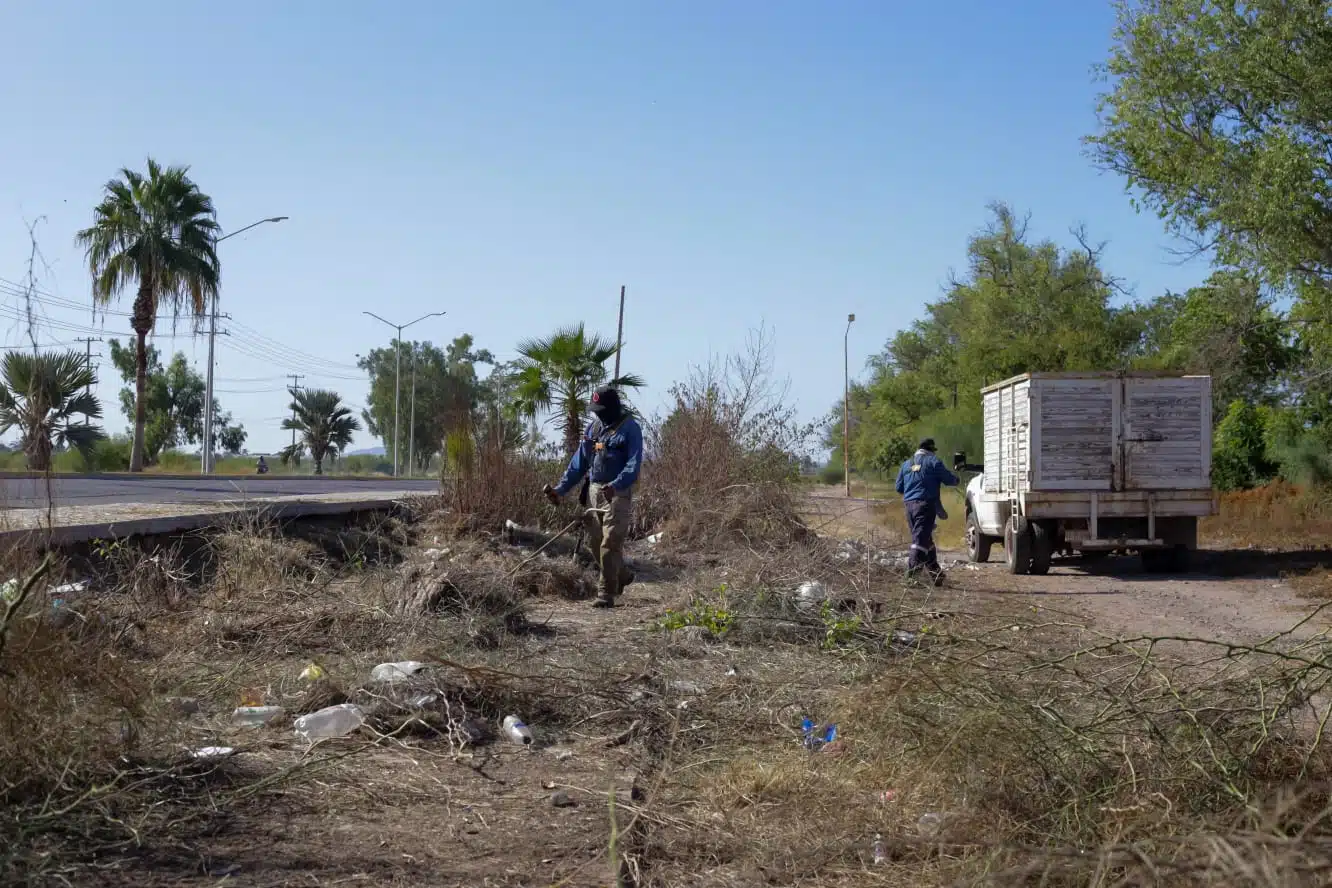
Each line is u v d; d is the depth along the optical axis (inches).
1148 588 530.0
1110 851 125.3
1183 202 785.6
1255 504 936.3
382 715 217.8
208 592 331.3
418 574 336.8
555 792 181.3
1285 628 389.1
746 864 153.0
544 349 746.2
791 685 252.8
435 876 146.1
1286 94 741.3
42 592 182.9
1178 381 591.2
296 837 158.6
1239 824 144.3
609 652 296.8
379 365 2945.4
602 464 399.9
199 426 2819.9
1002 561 696.4
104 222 1398.9
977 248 1638.8
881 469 2010.3
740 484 621.0
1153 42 784.3
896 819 165.3
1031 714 174.2
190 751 186.7
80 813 157.4
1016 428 610.2
